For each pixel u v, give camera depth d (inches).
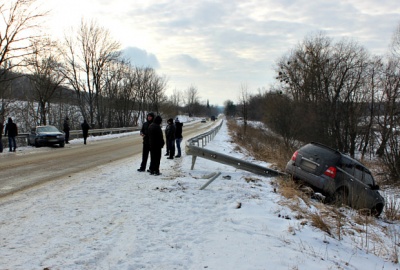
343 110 1294.3
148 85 2834.6
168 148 579.2
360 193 341.7
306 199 303.6
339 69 1363.2
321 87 1411.2
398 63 981.2
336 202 322.0
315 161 347.9
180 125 582.6
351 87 1306.6
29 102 1441.9
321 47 1473.9
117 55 1710.1
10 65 981.8
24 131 1407.5
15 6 867.4
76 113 1797.5
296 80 1604.3
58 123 1692.9
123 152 650.8
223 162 411.5
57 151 669.3
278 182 365.7
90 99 1670.8
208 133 904.9
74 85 1601.9
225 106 5949.8
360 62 1318.9
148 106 2903.5
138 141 991.0
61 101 1642.5
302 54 1565.0
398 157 613.0
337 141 1259.8
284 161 553.6
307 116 1280.8
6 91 1268.5
